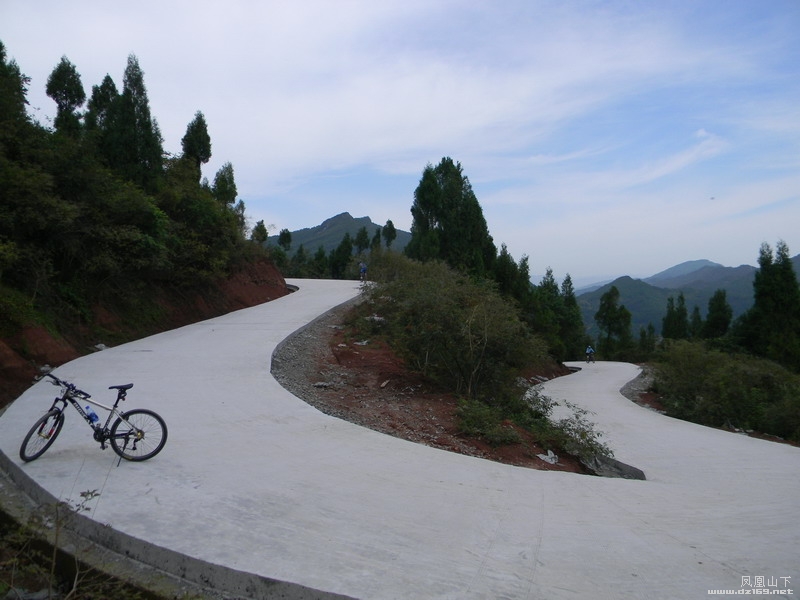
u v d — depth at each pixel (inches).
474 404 410.6
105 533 167.3
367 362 548.1
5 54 550.9
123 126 759.7
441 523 191.9
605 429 652.7
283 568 149.7
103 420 285.1
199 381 394.0
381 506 202.7
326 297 1025.5
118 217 601.3
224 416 309.4
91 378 390.6
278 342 559.8
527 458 351.9
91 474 210.8
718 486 353.7
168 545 158.2
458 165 1647.4
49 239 513.0
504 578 154.0
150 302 670.5
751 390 823.7
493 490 235.9
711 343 1630.2
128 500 189.0
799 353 1486.2
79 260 553.6
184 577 152.2
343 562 155.8
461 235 1521.9
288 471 232.1
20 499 198.4
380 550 165.5
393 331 550.0
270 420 308.8
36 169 486.3
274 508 191.6
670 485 317.1
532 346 486.3
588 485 267.1
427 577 150.9
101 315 569.3
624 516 222.5
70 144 552.1
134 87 781.9
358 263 1334.9
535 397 508.4
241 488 207.9
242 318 760.3
